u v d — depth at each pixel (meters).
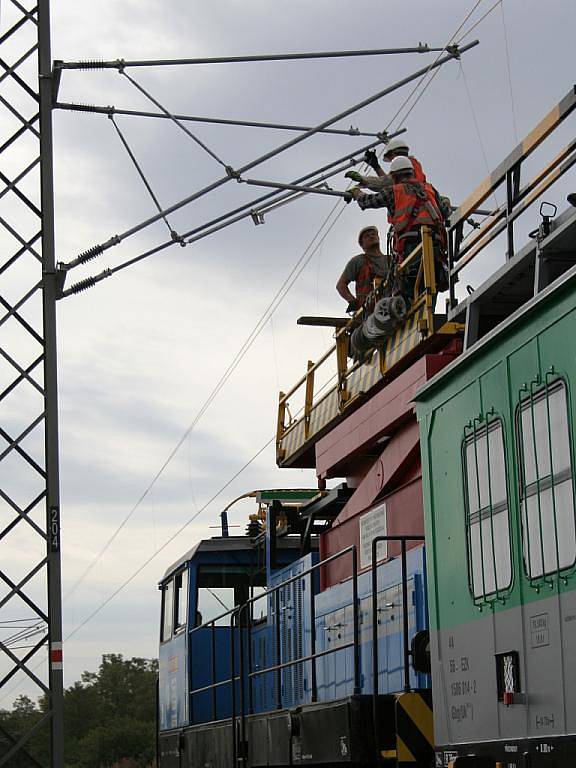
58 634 9.54
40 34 10.66
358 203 10.85
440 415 6.98
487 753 6.05
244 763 10.67
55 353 10.06
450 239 7.84
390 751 7.70
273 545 13.02
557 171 6.13
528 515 5.69
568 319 5.33
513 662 5.77
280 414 13.85
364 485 10.30
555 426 5.43
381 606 9.30
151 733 69.81
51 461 9.82
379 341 9.95
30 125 10.52
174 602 14.63
